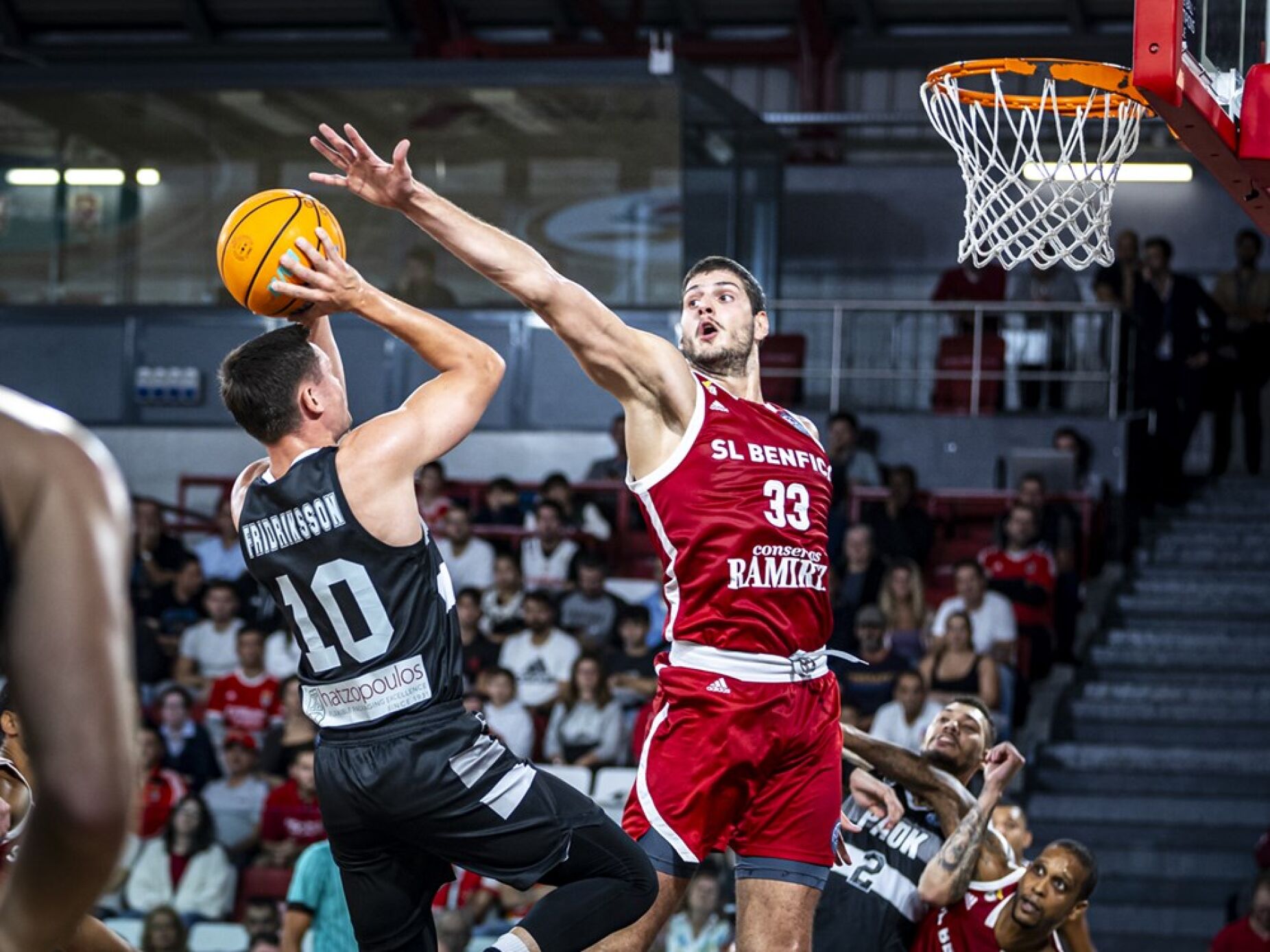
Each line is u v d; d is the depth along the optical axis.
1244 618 12.73
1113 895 10.14
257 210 3.20
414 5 18.09
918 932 4.75
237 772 9.78
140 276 15.40
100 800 1.35
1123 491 14.05
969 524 13.98
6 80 14.33
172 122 14.74
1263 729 11.41
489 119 14.28
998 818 5.52
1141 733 11.48
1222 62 4.23
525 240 14.51
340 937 6.16
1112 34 17.44
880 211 17.80
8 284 15.54
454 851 3.18
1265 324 14.88
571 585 11.76
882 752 4.69
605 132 14.20
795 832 3.72
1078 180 4.48
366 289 3.22
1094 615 12.74
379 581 3.11
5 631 1.36
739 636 3.65
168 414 15.50
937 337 17.47
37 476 1.37
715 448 3.65
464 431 3.22
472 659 10.77
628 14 18.50
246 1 18.56
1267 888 8.14
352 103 14.30
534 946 3.18
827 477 3.84
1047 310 14.51
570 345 3.51
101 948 3.53
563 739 9.91
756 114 15.65
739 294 3.85
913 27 17.98
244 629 10.91
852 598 11.38
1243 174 4.41
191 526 13.79
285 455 3.21
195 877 8.36
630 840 3.31
